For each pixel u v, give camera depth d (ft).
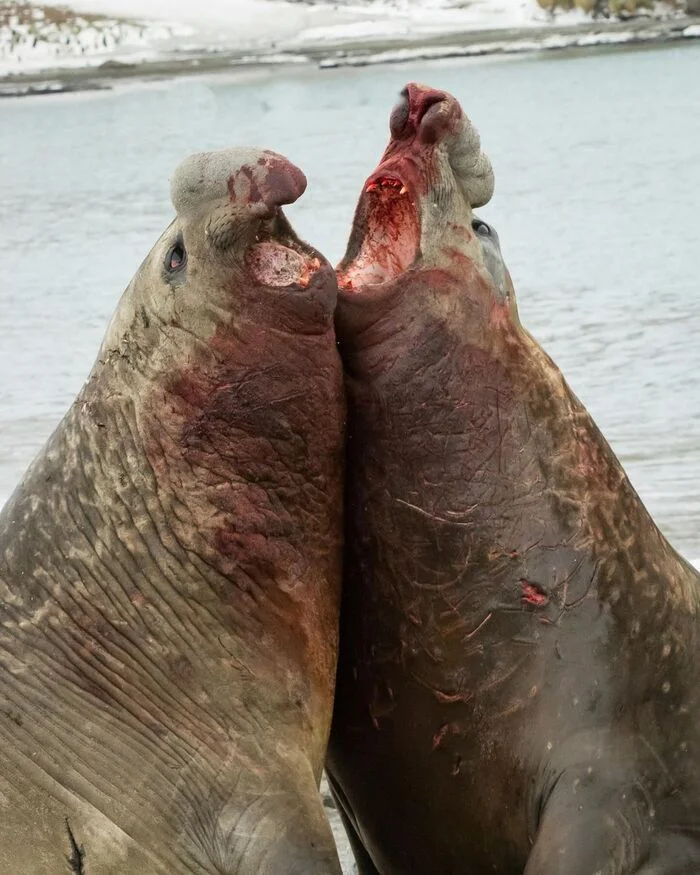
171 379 19.58
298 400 19.40
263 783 18.76
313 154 107.76
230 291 19.17
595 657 19.42
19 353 60.49
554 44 170.60
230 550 19.44
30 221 93.40
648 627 19.95
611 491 20.42
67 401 52.85
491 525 19.57
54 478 20.16
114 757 18.85
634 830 18.72
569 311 61.77
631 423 45.83
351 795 21.54
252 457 19.47
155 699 19.11
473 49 171.63
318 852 18.19
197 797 18.75
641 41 168.25
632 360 53.01
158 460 19.57
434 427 19.63
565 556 19.61
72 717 18.98
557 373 20.72
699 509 37.68
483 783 19.81
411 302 19.54
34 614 19.51
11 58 189.67
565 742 19.19
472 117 125.90
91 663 19.21
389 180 19.75
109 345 20.34
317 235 76.84
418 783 20.44
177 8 205.46
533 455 19.84
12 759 18.70
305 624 19.74
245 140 118.01
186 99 146.82
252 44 189.37
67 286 73.67
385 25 199.31
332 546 20.13
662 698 19.89
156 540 19.45
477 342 19.74
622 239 76.59
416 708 20.11
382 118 124.77
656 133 111.75
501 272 20.34
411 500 19.79
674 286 64.95
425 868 21.11
